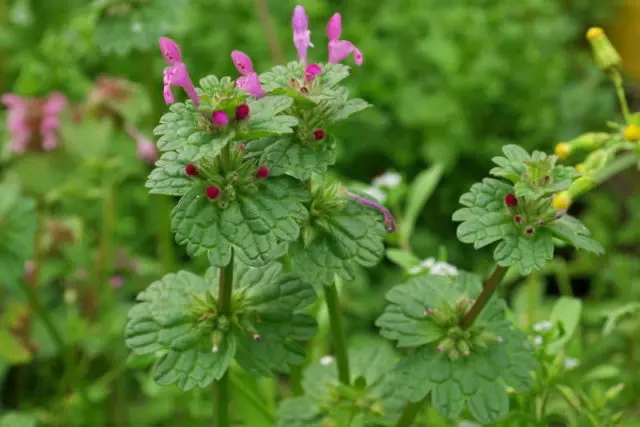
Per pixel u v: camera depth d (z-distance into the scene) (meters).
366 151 0.70
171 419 0.50
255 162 0.32
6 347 0.45
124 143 0.56
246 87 0.31
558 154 0.35
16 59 0.70
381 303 0.59
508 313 0.38
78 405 0.48
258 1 0.64
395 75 0.71
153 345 0.33
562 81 0.78
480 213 0.32
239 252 0.31
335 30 0.33
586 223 0.61
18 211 0.43
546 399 0.37
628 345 0.47
